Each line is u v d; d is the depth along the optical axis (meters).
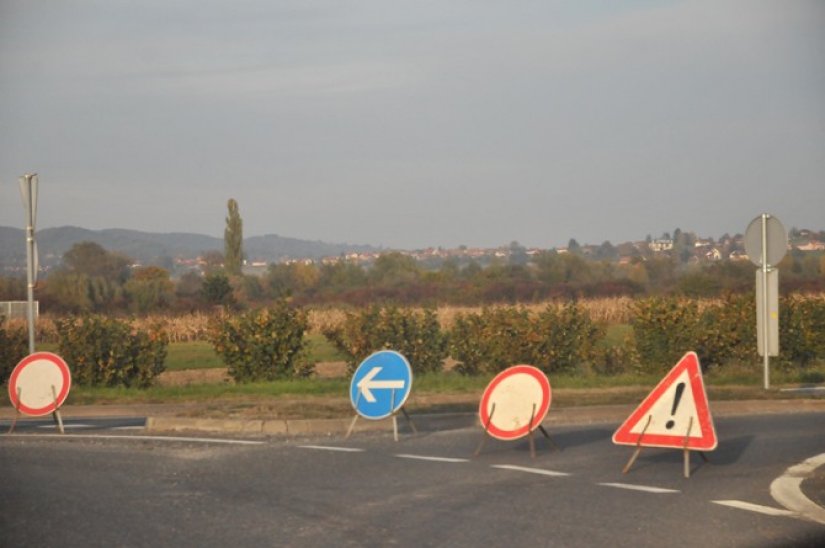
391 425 16.11
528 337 25.50
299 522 9.52
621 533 9.16
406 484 11.37
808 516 9.91
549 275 77.50
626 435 12.30
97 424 16.83
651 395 12.24
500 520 9.64
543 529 9.30
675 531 9.27
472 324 26.00
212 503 10.31
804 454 13.55
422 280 79.69
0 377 25.34
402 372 14.72
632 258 82.56
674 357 25.56
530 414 13.36
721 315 26.45
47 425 16.72
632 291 61.22
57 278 70.94
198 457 13.05
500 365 25.67
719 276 59.50
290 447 13.91
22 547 8.59
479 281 69.88
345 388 22.17
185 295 71.56
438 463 12.75
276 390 21.98
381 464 12.63
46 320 47.59
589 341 26.20
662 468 12.51
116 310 64.31
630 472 12.23
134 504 10.26
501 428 13.45
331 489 11.05
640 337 25.84
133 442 14.31
